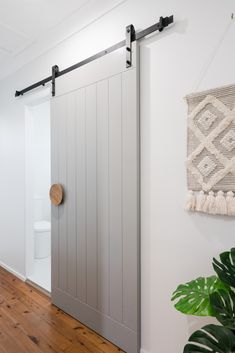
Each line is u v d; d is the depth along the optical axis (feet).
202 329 3.17
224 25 4.08
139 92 5.22
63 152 6.97
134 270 5.24
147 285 5.17
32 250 9.32
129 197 5.31
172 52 4.71
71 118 6.68
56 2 6.09
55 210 7.29
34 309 7.19
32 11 6.44
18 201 9.49
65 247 6.98
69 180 6.79
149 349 5.14
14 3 6.15
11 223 9.93
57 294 7.28
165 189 4.87
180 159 4.65
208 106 4.19
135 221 5.21
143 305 5.24
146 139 5.15
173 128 4.74
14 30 7.28
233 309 3.25
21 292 8.26
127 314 5.39
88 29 6.43
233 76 3.99
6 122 10.21
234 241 4.01
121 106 5.43
